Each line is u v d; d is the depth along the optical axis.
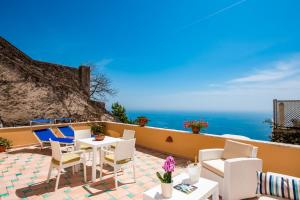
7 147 6.68
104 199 3.27
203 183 2.69
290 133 5.48
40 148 6.94
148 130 7.15
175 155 6.17
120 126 8.45
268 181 2.51
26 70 12.62
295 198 2.30
